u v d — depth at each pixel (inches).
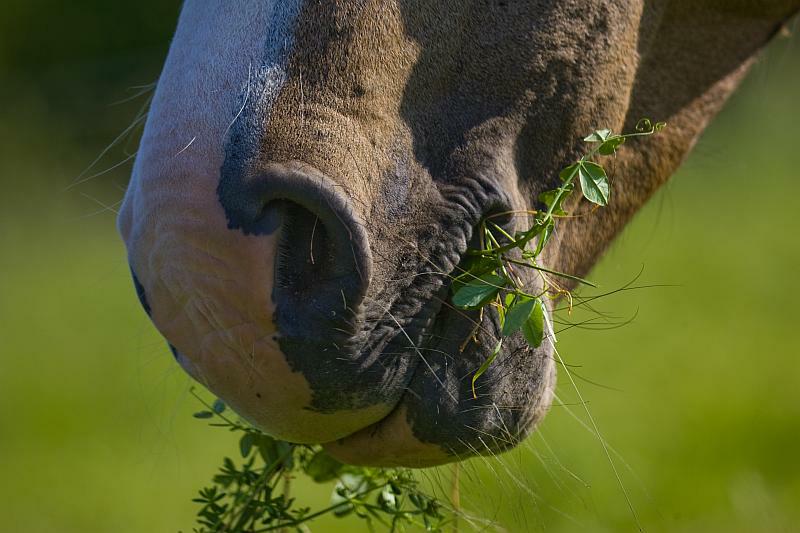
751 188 839.7
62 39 1094.4
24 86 1006.4
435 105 171.8
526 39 178.7
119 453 453.1
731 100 289.3
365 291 157.8
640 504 357.4
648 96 215.2
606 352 518.0
